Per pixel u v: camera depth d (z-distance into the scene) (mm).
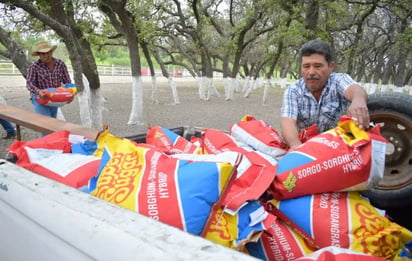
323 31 12352
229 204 1467
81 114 7961
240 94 27797
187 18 18078
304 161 1619
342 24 18672
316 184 1578
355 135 1631
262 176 1632
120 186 1496
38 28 11062
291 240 1524
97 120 8875
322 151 1618
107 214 1235
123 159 1646
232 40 20125
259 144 1978
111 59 57062
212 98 22719
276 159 1895
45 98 5234
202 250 1014
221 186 1401
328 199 1591
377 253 1447
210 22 19078
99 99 8898
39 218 1395
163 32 16500
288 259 1475
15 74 28641
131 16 13352
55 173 1780
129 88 27891
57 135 2227
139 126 11461
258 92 30453
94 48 18609
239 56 20828
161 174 1476
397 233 1519
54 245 1322
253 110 16906
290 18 13172
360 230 1487
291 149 1950
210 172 1396
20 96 18844
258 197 1516
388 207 1984
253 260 958
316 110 2332
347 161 1557
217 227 1391
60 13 7430
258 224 1434
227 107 17750
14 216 1542
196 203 1357
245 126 2141
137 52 11594
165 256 1013
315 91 2314
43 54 5289
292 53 29750
